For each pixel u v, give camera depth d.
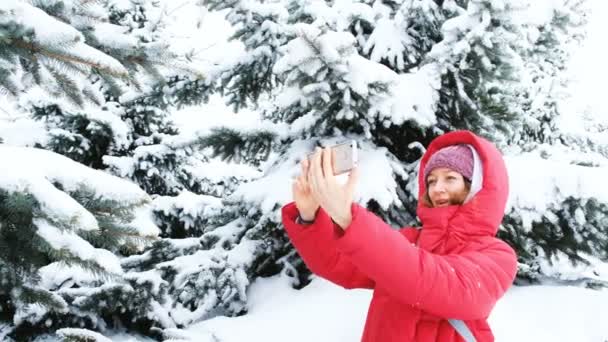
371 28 4.92
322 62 3.22
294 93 3.94
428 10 4.47
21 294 1.89
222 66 4.85
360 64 3.37
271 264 4.64
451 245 1.34
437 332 1.27
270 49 4.68
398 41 4.63
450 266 1.12
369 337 1.40
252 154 4.99
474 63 3.79
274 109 6.32
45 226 1.61
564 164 3.93
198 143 4.71
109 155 7.93
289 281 4.27
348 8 4.58
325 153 1.05
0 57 1.80
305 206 1.35
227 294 4.05
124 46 2.15
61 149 7.18
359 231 1.02
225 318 3.55
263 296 4.11
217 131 4.61
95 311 3.71
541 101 7.13
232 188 9.09
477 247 1.30
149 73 2.29
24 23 1.71
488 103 4.24
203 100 5.25
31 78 1.99
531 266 4.92
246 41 4.71
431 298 1.08
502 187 1.37
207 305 4.07
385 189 3.82
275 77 5.04
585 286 4.64
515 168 3.97
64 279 3.67
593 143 7.62
